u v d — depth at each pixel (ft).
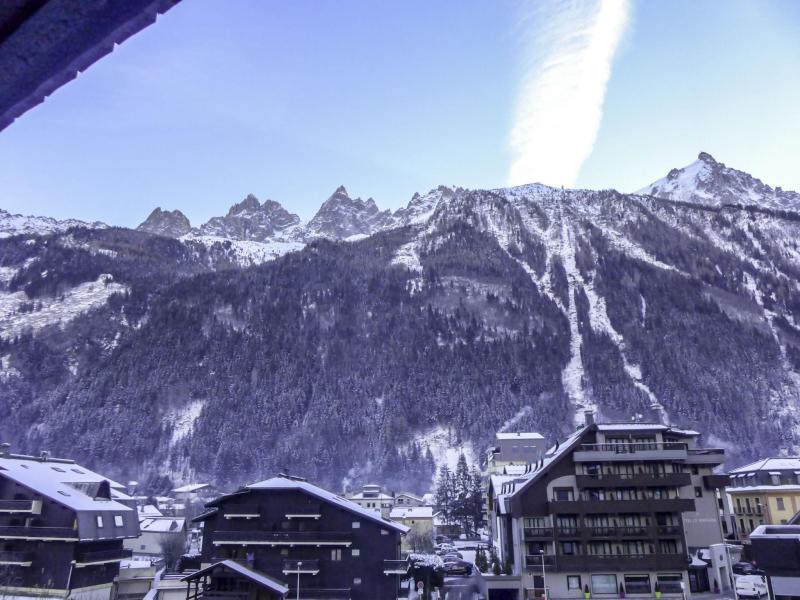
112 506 220.64
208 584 177.78
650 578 210.38
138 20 7.72
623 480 218.79
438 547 377.50
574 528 216.13
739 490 325.21
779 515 302.86
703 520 235.61
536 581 212.43
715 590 219.00
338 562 195.72
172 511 486.38
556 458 223.71
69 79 8.35
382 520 199.62
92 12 7.35
